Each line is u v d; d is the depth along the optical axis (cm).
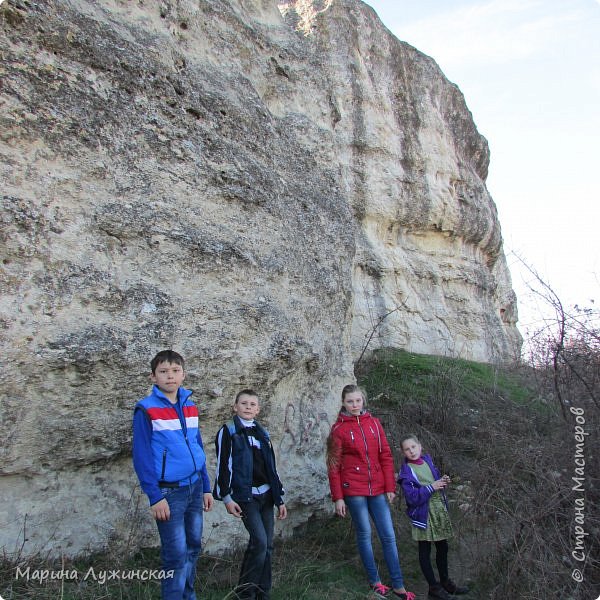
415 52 1530
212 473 479
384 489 475
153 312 437
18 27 405
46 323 379
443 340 1323
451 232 1466
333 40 1296
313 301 620
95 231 422
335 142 811
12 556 358
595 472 458
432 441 707
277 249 576
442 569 462
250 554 398
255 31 721
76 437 391
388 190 1293
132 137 467
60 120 416
